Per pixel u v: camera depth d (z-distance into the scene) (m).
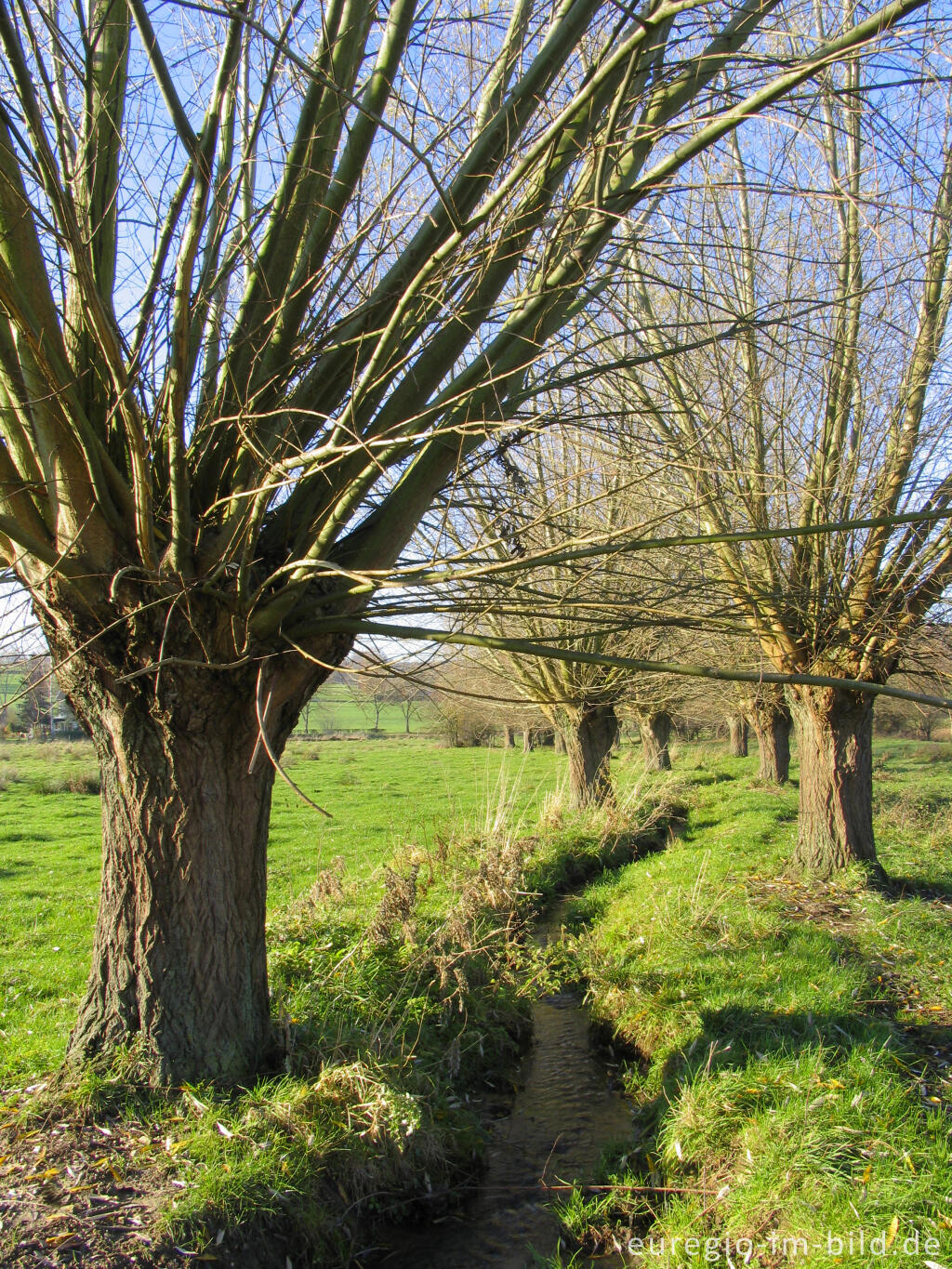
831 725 9.23
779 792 19.45
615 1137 5.18
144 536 3.39
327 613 3.82
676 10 2.22
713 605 3.68
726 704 23.28
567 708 14.51
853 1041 4.82
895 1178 3.60
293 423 3.73
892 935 7.12
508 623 11.59
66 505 3.38
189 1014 4.07
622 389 4.21
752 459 6.72
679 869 10.49
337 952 6.51
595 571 3.13
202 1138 3.79
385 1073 4.74
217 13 2.16
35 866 14.17
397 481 4.10
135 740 3.91
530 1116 5.53
